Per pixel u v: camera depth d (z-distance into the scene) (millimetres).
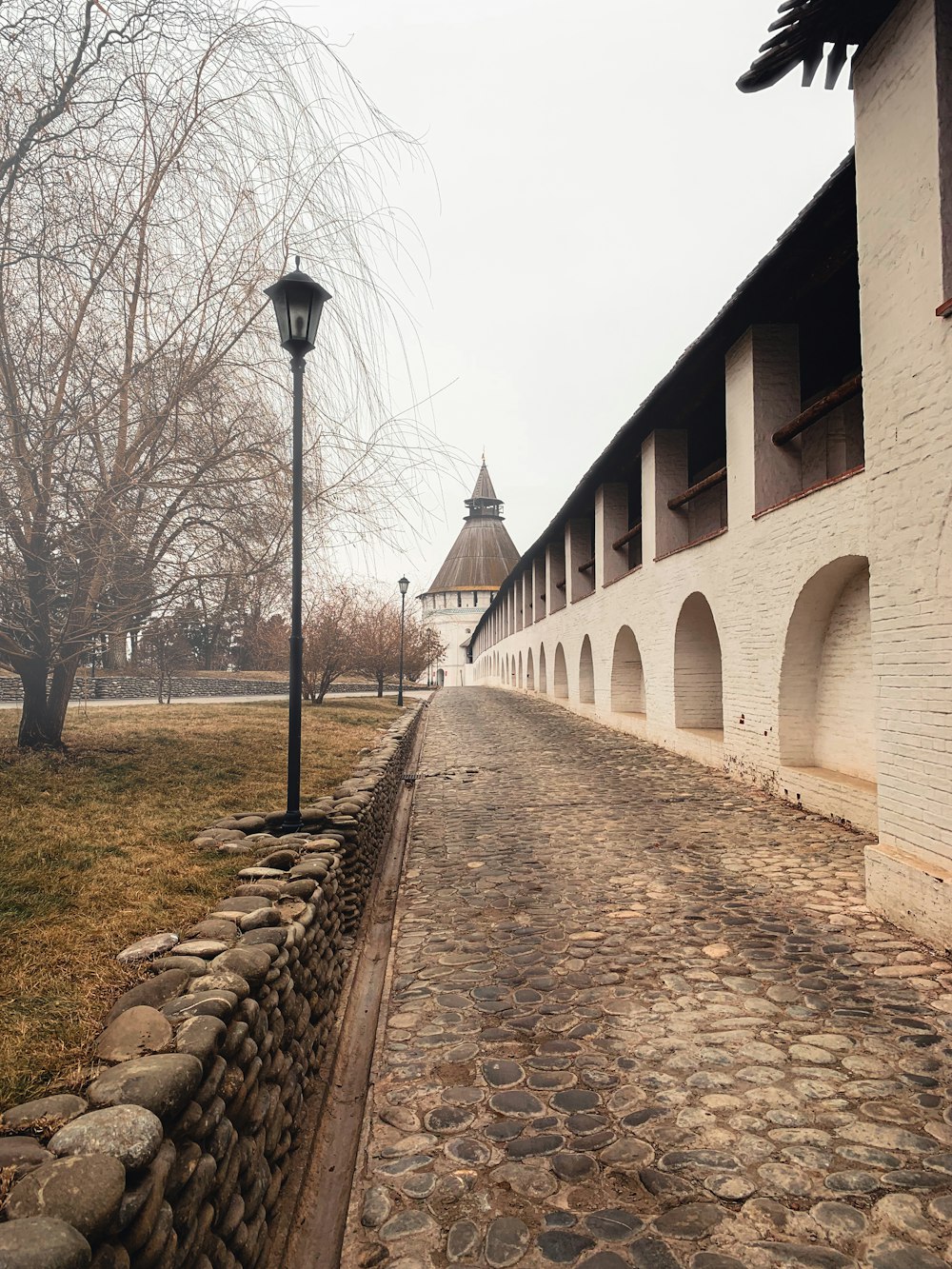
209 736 10156
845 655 7898
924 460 4508
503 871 6461
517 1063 3316
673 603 12523
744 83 5266
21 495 4902
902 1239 2217
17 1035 2277
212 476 5730
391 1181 2574
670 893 5637
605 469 15953
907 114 4633
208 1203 1923
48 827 4762
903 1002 3736
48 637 5844
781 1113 2855
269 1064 2652
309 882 3951
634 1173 2559
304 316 5227
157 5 4836
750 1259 2162
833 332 9266
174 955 2854
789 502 8133
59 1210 1412
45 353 4934
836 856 6387
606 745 14336
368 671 30156
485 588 69125
